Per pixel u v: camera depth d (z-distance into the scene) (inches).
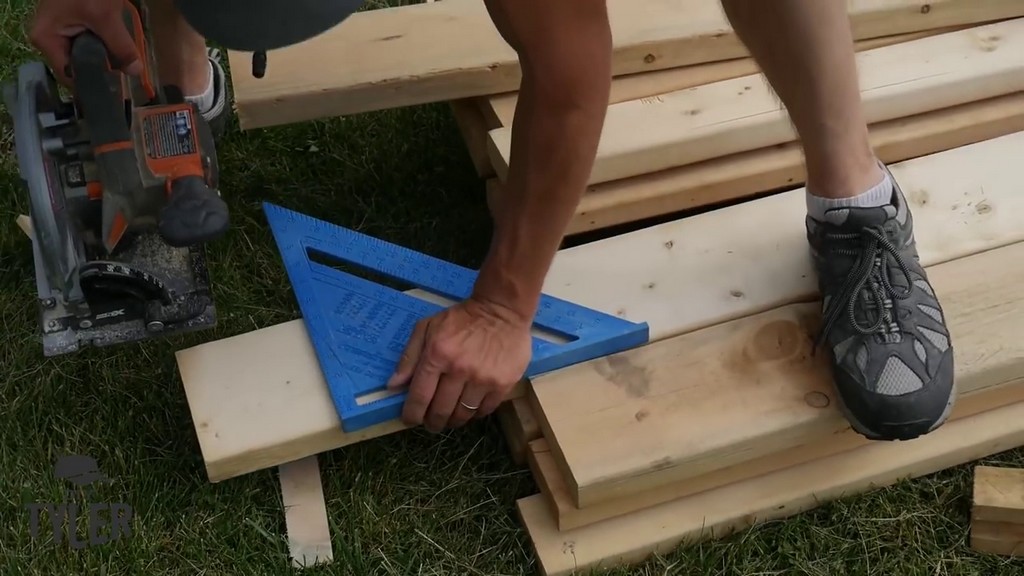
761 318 56.7
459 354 49.6
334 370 53.6
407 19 68.7
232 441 51.8
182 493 56.3
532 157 42.3
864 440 56.5
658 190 62.8
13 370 61.5
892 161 66.7
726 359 54.7
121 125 47.9
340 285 58.1
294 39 38.4
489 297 49.7
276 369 54.5
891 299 52.3
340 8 38.3
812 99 50.4
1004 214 60.6
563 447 50.8
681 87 67.2
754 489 55.2
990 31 68.6
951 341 54.1
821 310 56.7
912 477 57.3
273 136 76.5
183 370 54.2
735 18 50.6
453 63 65.3
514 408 55.2
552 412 52.3
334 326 55.8
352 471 57.7
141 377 61.4
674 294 57.6
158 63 66.1
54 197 48.7
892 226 53.1
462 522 56.1
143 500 55.7
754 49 51.2
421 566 54.1
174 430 58.9
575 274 58.5
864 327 51.9
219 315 64.9
